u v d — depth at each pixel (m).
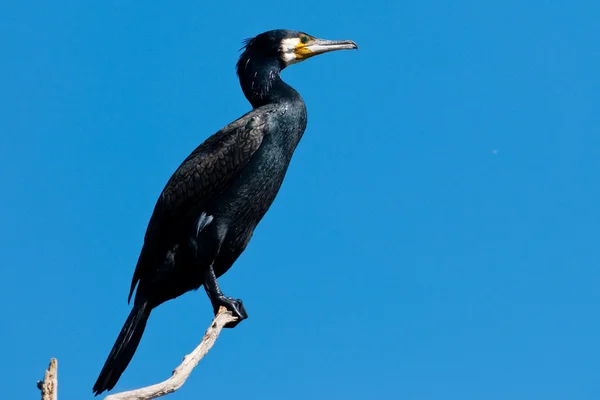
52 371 6.77
